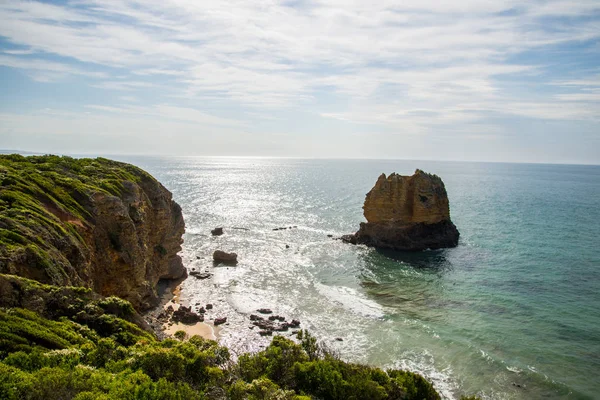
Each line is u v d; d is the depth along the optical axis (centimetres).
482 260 8456
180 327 5172
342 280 7275
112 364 2420
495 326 5275
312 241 10281
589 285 6806
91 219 4688
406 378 3325
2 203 3791
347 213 14525
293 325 5309
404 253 9125
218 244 9875
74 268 3788
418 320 5488
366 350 4672
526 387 3953
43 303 2817
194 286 6850
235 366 3106
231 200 18112
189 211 14788
